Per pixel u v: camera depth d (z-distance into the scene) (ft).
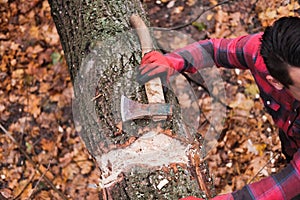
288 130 7.07
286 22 5.81
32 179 10.31
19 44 11.42
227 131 10.16
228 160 9.98
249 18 11.03
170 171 7.07
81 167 10.31
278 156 9.96
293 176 5.90
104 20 8.33
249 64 6.99
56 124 10.73
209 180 7.55
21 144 10.64
